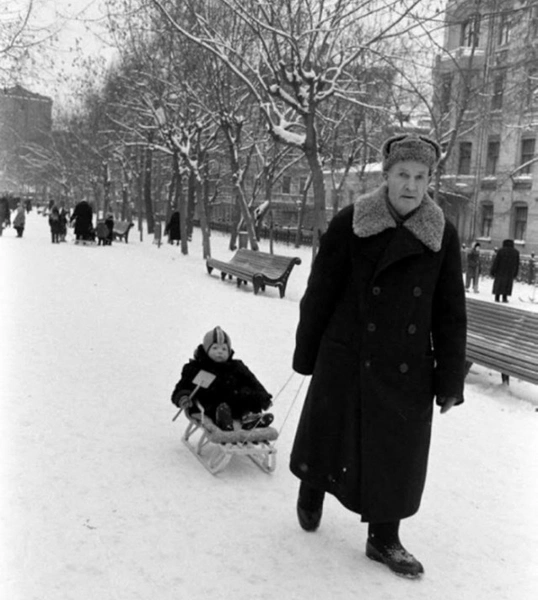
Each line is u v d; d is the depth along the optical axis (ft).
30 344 26.35
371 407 10.68
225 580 10.54
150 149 108.68
